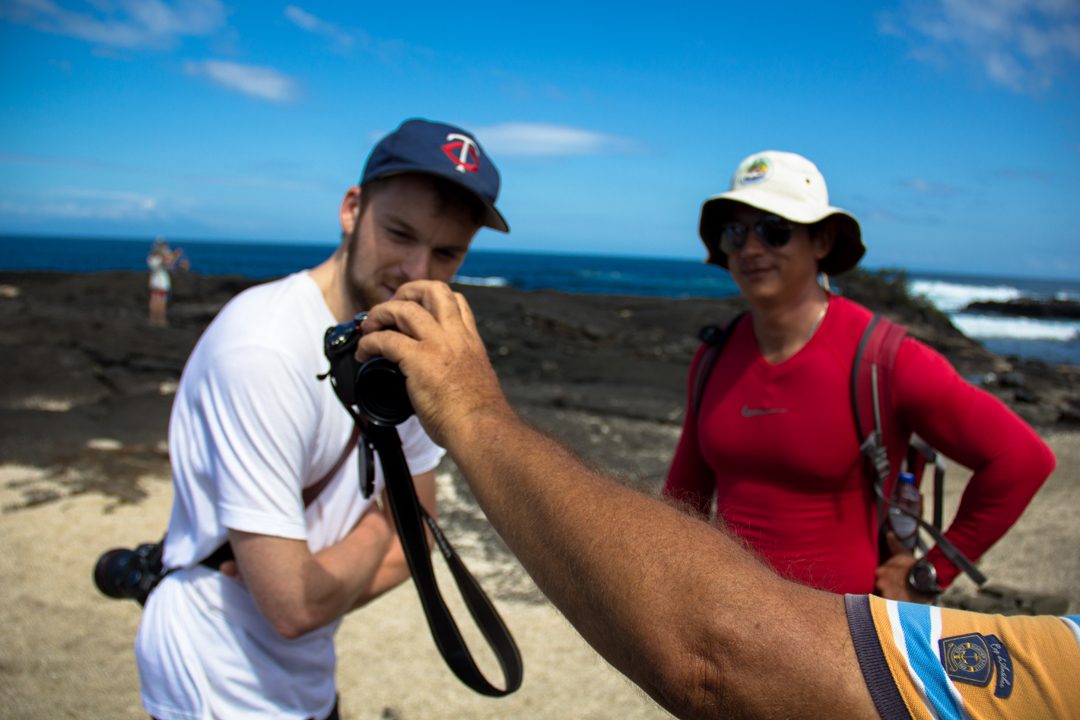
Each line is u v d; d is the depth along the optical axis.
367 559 1.70
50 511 5.13
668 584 0.71
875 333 2.20
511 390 10.29
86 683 3.19
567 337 15.43
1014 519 2.16
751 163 2.33
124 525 4.94
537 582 0.78
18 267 69.56
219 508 1.56
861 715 0.65
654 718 3.04
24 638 3.53
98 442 6.96
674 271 105.38
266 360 1.54
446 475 6.26
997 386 13.00
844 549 2.24
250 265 86.38
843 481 2.24
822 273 2.46
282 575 1.53
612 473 0.85
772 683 0.67
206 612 1.64
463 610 3.99
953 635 0.66
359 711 3.09
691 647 0.69
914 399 2.16
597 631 0.74
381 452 1.15
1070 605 4.12
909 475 2.30
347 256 1.74
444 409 0.89
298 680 1.73
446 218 1.68
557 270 100.94
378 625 3.82
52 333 12.09
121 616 3.78
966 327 31.84
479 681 1.31
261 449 1.52
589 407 9.21
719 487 2.48
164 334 13.01
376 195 1.68
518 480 0.80
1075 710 0.61
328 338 1.17
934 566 2.22
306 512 1.72
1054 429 9.68
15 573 4.18
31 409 8.09
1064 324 36.00
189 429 1.65
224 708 1.64
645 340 15.07
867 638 0.67
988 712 0.63
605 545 0.74
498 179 1.75
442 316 0.97
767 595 0.70
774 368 2.29
